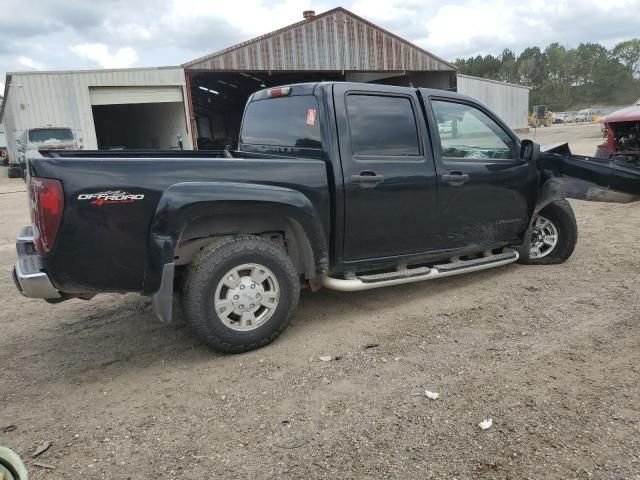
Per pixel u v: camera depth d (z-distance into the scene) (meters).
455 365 3.50
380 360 3.61
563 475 2.42
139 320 4.54
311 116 4.16
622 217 8.29
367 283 4.25
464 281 5.29
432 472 2.47
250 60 22.91
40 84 19.42
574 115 72.62
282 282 3.80
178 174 3.43
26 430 2.91
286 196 3.72
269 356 3.73
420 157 4.43
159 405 3.13
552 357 3.56
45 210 3.12
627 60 118.75
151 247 3.33
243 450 2.68
